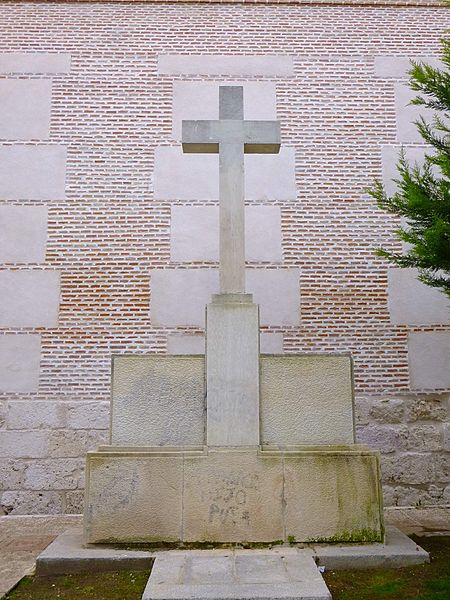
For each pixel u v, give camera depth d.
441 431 8.15
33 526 7.16
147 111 8.95
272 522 5.26
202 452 5.38
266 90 9.09
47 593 4.50
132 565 4.96
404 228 8.67
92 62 9.07
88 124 8.86
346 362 5.72
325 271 8.55
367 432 8.10
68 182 8.66
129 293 8.36
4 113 8.84
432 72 6.04
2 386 8.04
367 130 9.04
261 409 5.58
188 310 8.34
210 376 5.57
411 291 8.54
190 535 5.23
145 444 5.51
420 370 8.32
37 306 8.27
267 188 8.77
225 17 9.36
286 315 8.38
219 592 4.05
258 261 8.53
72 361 8.14
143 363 5.67
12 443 7.90
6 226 8.48
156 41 9.20
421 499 7.95
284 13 9.42
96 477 5.33
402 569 4.92
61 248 8.45
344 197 8.80
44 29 9.16
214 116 8.98
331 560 4.96
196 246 8.53
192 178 8.76
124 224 8.56
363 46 9.35
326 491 5.33
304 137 8.96
